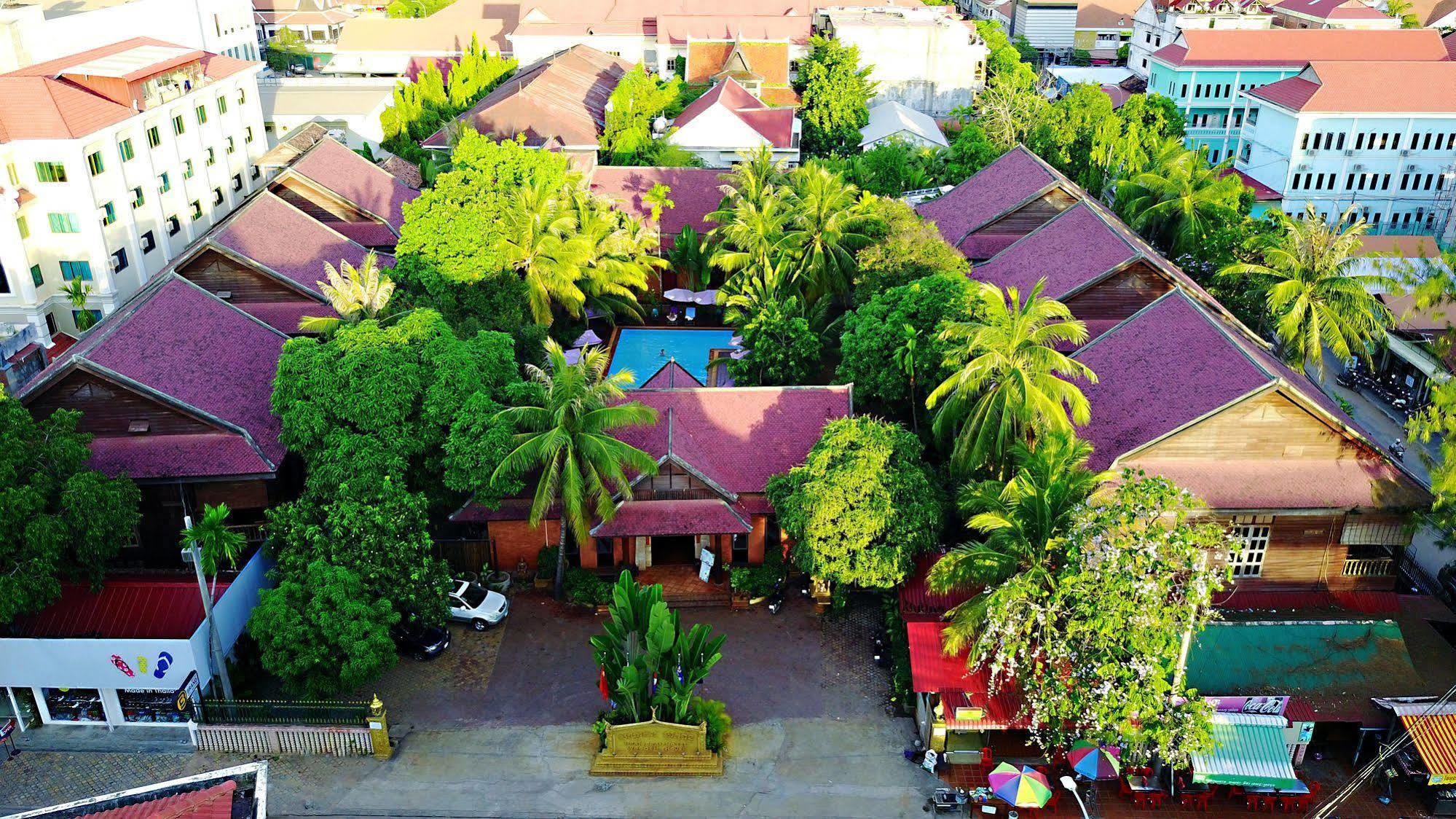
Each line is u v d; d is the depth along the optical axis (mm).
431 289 60719
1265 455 45594
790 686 44531
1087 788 39625
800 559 45594
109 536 42031
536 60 128125
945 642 39844
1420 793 39094
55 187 71750
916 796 39062
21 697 42219
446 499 49094
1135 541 36031
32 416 46438
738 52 114312
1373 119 95750
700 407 51906
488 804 38531
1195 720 36281
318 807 38281
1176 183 77438
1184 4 131750
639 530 48438
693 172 85500
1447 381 48812
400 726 42312
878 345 53406
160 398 47969
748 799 38844
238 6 132750
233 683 43406
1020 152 78750
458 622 48281
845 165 95062
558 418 44969
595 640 41375
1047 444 39656
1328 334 61188
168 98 82125
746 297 65875
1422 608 45406
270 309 61656
